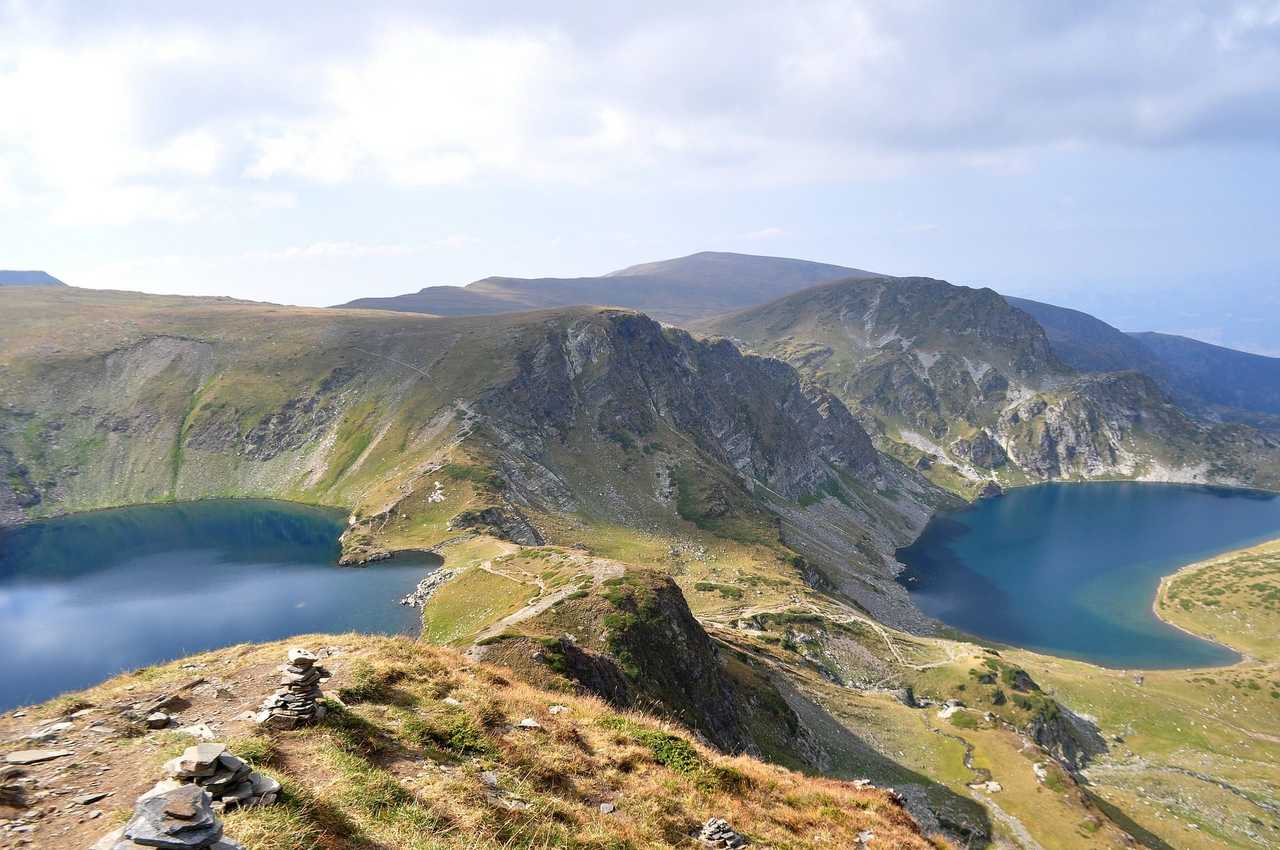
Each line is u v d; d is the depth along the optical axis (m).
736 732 73.25
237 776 13.93
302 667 19.80
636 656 68.88
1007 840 77.94
